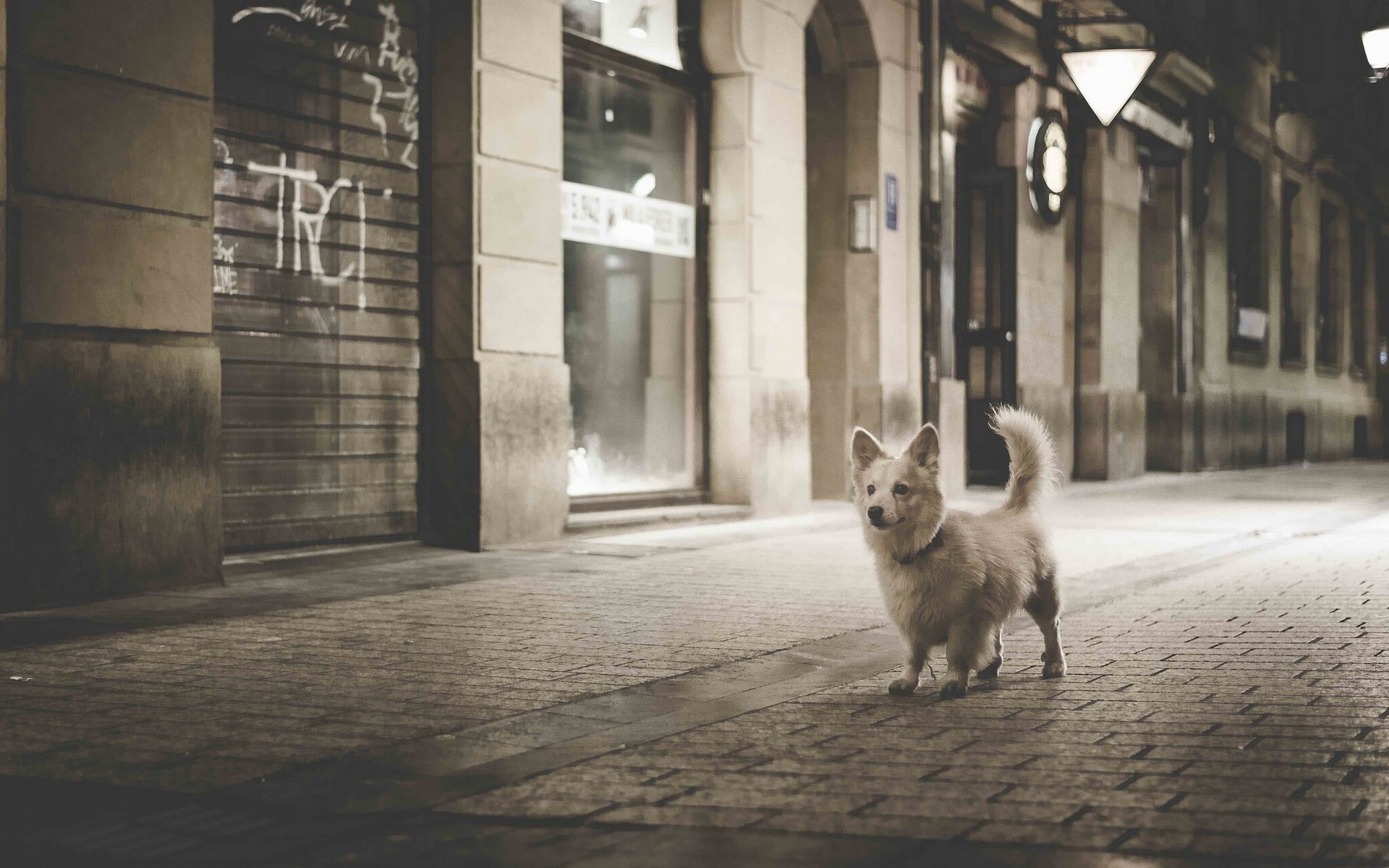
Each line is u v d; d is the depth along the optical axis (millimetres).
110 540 7996
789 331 14617
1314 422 33500
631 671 6082
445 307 10883
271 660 6273
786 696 5531
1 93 7410
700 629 7223
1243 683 5738
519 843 3635
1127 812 3854
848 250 16125
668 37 13477
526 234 11219
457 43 10781
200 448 8516
